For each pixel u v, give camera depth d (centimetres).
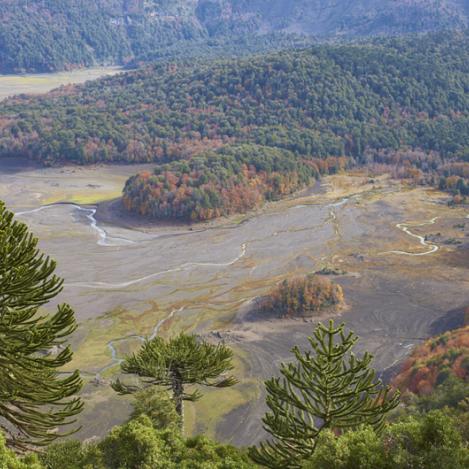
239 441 5300
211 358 3253
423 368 5859
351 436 1822
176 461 2592
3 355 1733
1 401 1830
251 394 6012
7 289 1677
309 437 2198
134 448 2577
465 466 1661
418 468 1652
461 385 4906
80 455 2706
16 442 2011
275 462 2272
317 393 2148
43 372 1814
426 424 1739
